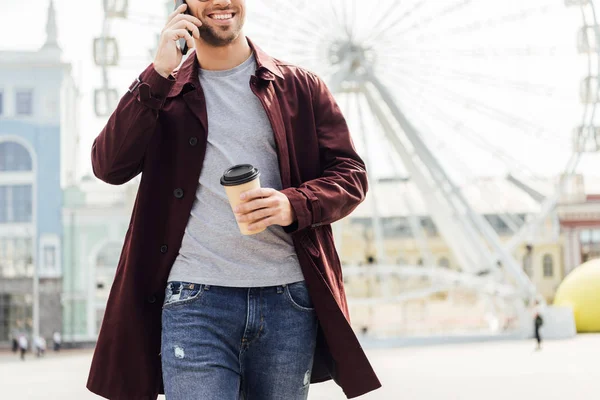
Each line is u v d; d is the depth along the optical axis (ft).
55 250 157.99
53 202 158.61
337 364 9.58
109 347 9.77
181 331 9.22
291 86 10.07
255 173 8.70
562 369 55.57
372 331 140.05
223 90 9.87
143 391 9.76
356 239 221.05
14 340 136.98
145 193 9.75
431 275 100.22
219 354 9.19
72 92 165.58
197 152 9.59
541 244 212.84
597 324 115.24
